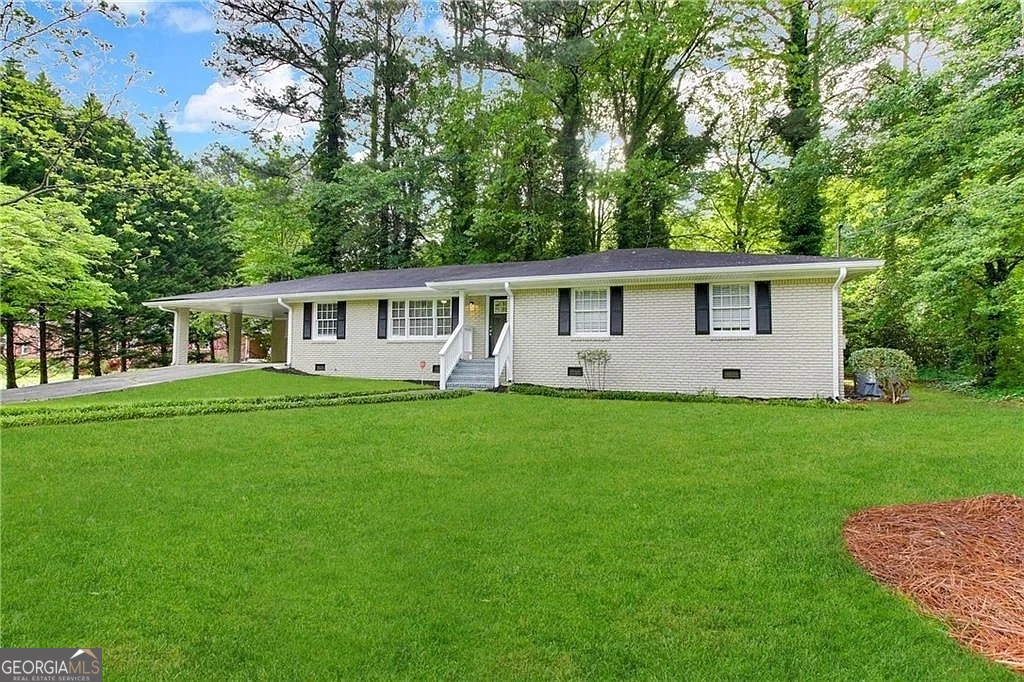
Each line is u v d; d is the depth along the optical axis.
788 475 5.63
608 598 3.24
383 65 28.08
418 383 14.89
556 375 14.02
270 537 4.16
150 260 24.19
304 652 2.76
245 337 30.50
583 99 26.55
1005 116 12.46
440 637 2.88
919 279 12.83
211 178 28.05
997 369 14.09
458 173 26.80
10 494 5.04
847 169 18.45
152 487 5.30
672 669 2.60
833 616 3.03
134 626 2.98
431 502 4.93
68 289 17.23
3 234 12.77
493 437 7.56
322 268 27.30
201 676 2.59
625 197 24.19
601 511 4.68
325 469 5.97
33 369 24.72
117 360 26.61
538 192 26.05
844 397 12.25
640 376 13.23
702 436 7.54
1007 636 2.77
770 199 23.36
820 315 11.82
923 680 2.50
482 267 17.89
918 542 3.87
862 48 17.19
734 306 12.58
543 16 25.03
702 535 4.14
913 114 15.27
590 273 13.20
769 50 23.30
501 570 3.61
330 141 27.59
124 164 14.97
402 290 15.89
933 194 13.69
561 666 2.63
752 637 2.85
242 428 8.01
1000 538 3.84
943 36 14.41
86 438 7.19
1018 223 11.56
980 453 6.32
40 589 3.35
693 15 22.91
